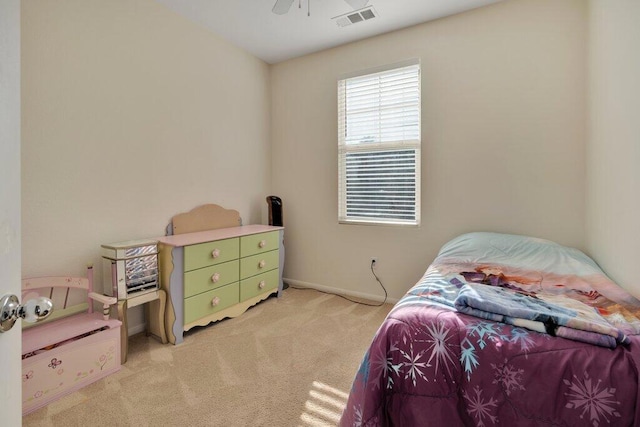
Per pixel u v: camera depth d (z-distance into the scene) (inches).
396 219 116.3
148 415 56.1
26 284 66.3
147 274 80.8
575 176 88.1
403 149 113.8
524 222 94.9
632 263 55.5
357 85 121.9
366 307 111.7
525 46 93.2
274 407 58.7
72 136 75.8
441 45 104.6
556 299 52.7
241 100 126.5
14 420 22.3
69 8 74.7
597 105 76.3
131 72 88.0
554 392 35.1
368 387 41.3
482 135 99.9
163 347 82.0
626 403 32.5
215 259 94.6
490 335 40.6
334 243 128.7
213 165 114.9
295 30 111.4
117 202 85.4
